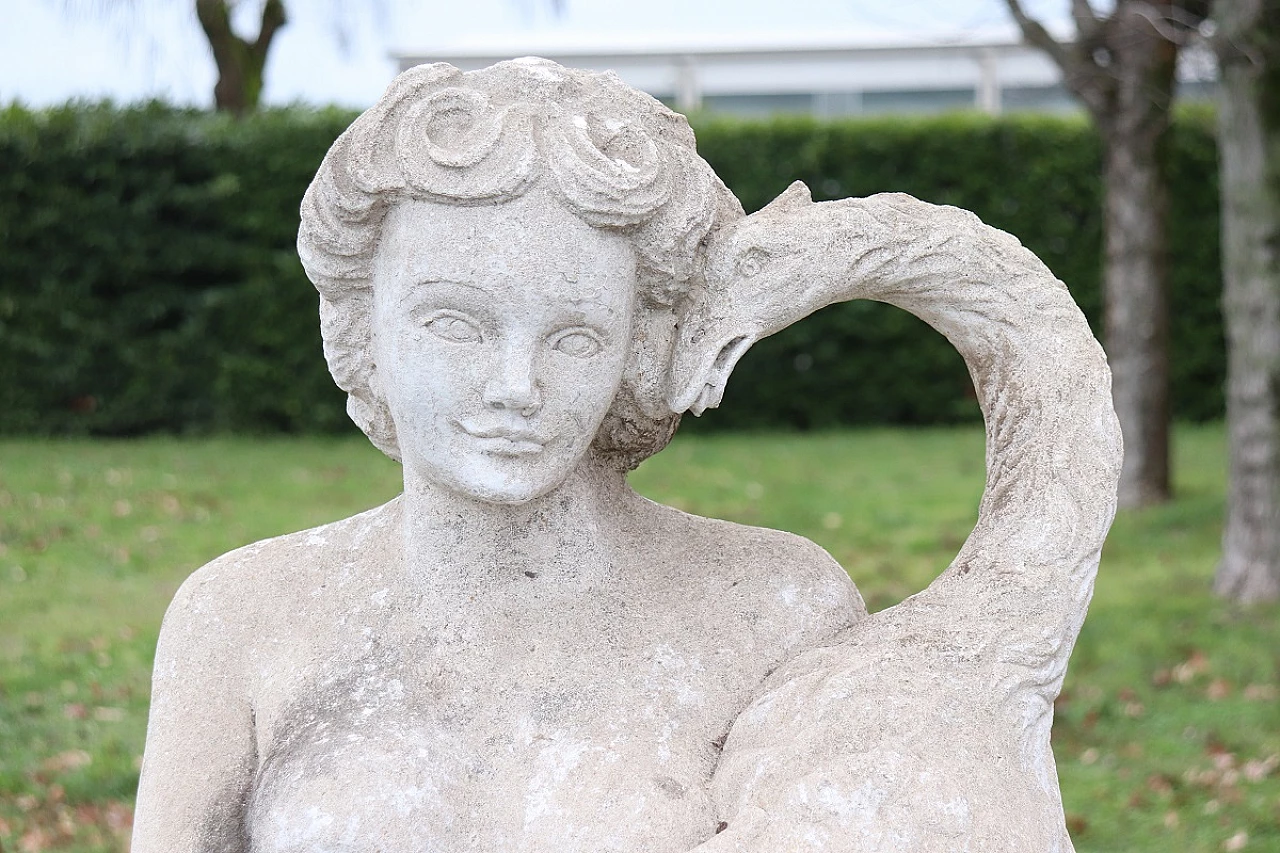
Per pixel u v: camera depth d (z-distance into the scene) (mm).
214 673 1451
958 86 10625
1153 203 6578
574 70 1384
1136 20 5305
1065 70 5836
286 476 7242
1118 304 6668
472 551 1437
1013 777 1297
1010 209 8852
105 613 4957
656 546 1501
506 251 1284
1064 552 1390
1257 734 4047
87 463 7422
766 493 6984
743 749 1323
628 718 1354
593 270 1309
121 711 4129
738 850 1205
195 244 8289
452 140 1312
